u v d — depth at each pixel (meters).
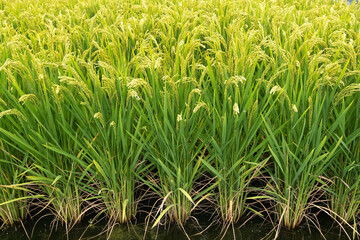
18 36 2.93
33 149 2.23
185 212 2.56
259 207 2.72
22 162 2.33
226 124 2.22
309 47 2.60
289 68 2.24
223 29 3.38
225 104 2.15
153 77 2.22
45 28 3.79
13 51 2.59
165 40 3.16
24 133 2.36
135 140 2.25
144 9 4.26
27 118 2.24
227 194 2.52
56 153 2.37
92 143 2.29
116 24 3.60
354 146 2.31
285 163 2.27
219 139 2.34
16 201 2.61
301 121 2.24
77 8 4.43
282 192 2.55
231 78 2.03
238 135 2.25
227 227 2.45
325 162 2.22
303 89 2.27
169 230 2.52
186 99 2.27
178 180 2.30
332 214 2.59
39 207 2.79
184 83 2.27
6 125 2.38
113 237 2.46
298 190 2.46
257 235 2.45
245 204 2.70
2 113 2.03
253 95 2.27
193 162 2.72
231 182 2.39
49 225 2.60
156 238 2.44
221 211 2.51
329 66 2.15
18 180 2.45
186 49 2.70
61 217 2.52
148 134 2.32
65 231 2.53
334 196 2.53
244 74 2.35
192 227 2.54
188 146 2.36
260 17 3.85
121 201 2.54
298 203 2.38
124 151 2.28
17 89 2.22
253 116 2.21
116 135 2.25
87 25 3.92
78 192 2.63
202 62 3.02
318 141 2.20
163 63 2.64
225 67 2.33
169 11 3.85
